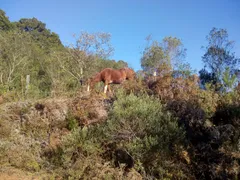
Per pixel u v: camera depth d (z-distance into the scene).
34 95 11.66
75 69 17.91
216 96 6.55
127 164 4.95
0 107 7.79
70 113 6.76
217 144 4.73
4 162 5.73
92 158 5.13
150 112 5.30
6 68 20.84
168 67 8.34
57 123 6.74
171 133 4.86
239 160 4.24
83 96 7.07
